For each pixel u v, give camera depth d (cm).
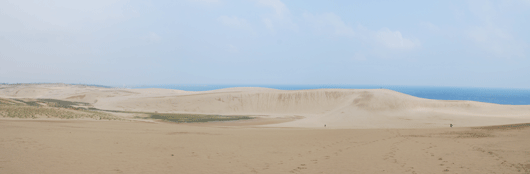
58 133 1733
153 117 6044
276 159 1209
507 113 5528
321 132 2389
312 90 10588
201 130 2462
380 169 1012
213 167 1042
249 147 1517
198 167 1037
